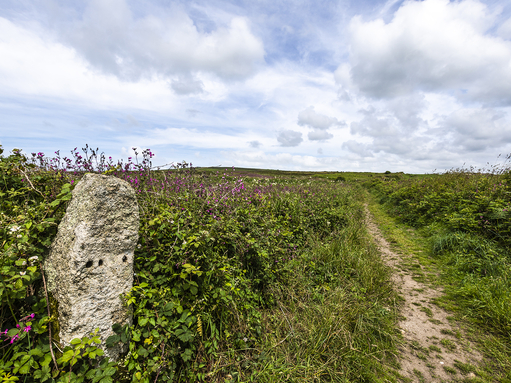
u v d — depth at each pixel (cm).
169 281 241
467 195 707
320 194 914
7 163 296
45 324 172
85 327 176
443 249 558
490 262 443
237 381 225
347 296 366
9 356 159
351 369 253
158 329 206
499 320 313
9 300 162
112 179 198
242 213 439
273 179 1130
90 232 179
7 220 209
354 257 481
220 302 264
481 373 251
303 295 363
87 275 178
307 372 240
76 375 161
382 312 347
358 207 1064
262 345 266
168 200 353
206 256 269
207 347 235
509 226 493
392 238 704
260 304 341
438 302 382
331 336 281
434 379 249
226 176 558
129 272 208
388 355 280
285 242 475
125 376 185
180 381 205
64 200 213
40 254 196
